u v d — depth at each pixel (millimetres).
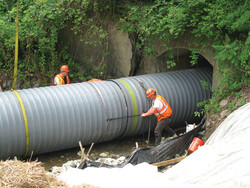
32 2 11086
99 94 7699
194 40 8648
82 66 11891
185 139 7141
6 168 3309
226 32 8109
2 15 11508
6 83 11125
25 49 11508
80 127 7359
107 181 3768
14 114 6781
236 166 3994
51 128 7062
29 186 3240
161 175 4219
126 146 8203
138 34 10172
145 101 8094
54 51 11609
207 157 4410
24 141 6875
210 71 9570
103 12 10523
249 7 7285
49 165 7195
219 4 7812
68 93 7488
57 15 10562
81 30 10961
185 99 8680
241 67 7621
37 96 7191
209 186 3652
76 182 3844
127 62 10539
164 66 10266
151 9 9094
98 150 7977
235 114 6039
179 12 8234
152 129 8555
